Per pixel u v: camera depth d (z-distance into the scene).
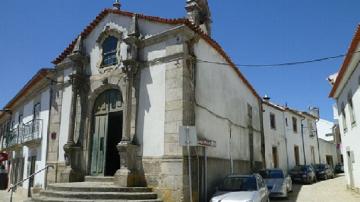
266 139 21.53
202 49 12.18
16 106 22.92
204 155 11.06
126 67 11.55
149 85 11.24
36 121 16.66
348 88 14.52
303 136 29.56
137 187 10.12
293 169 22.66
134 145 10.84
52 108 14.47
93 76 13.20
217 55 13.68
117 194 9.50
